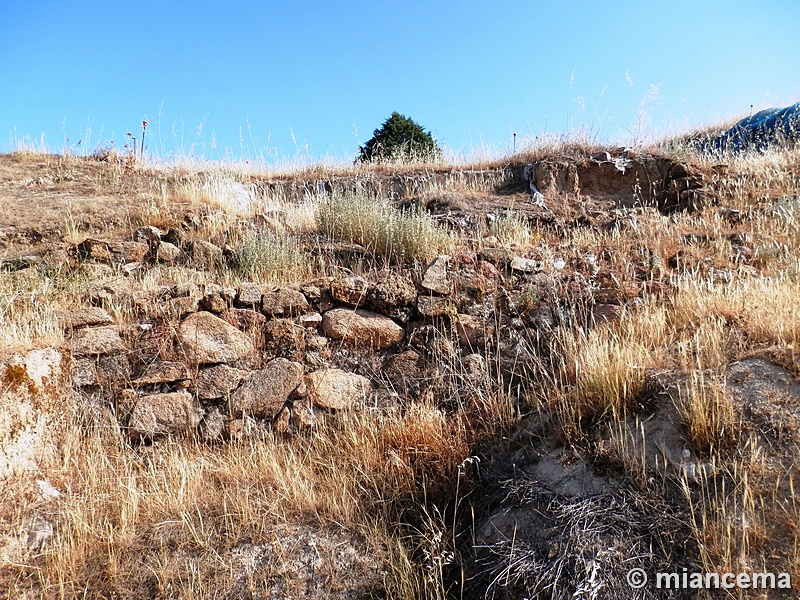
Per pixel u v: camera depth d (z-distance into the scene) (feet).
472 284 17.28
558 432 13.04
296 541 11.37
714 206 23.81
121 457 13.26
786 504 9.98
